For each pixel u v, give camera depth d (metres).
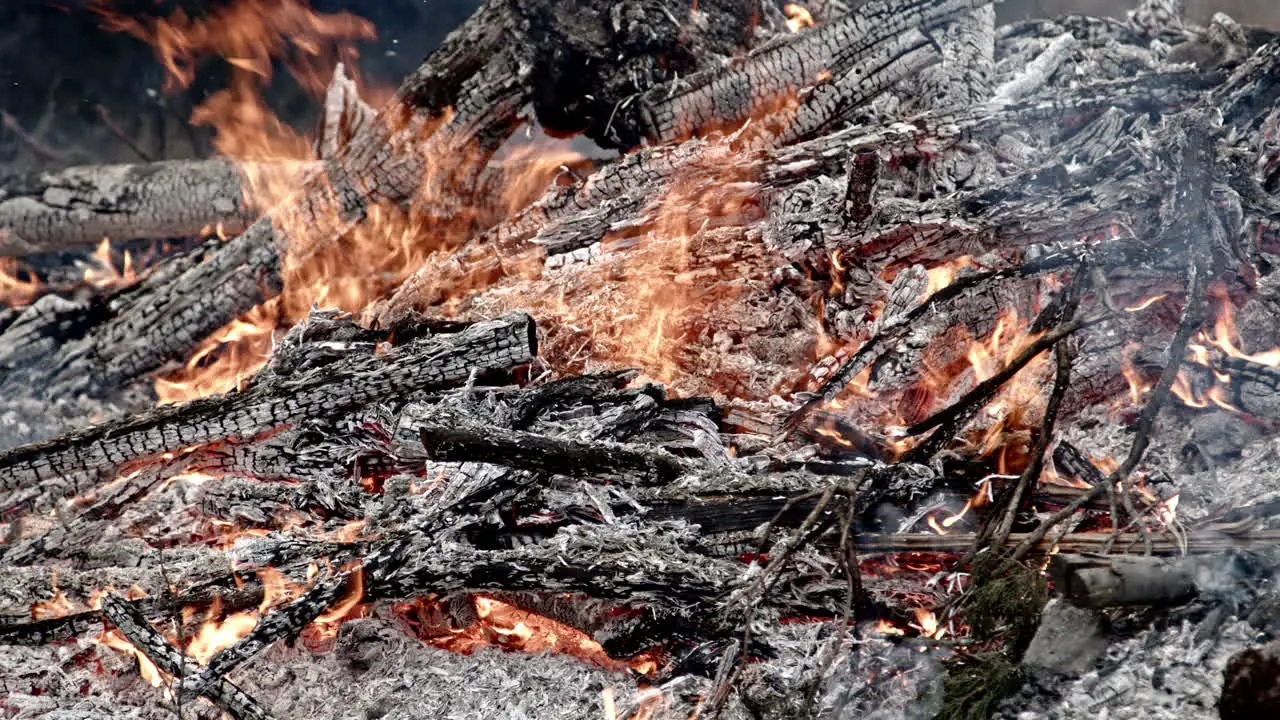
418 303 5.33
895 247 5.09
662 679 4.34
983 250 5.05
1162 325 4.98
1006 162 5.30
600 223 5.33
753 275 5.18
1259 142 5.27
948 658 4.25
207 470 4.79
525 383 4.88
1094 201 5.02
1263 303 4.99
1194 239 4.91
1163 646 4.17
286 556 4.48
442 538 4.44
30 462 4.66
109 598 4.36
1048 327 4.77
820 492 4.41
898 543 4.44
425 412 4.60
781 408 4.84
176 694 4.27
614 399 4.71
